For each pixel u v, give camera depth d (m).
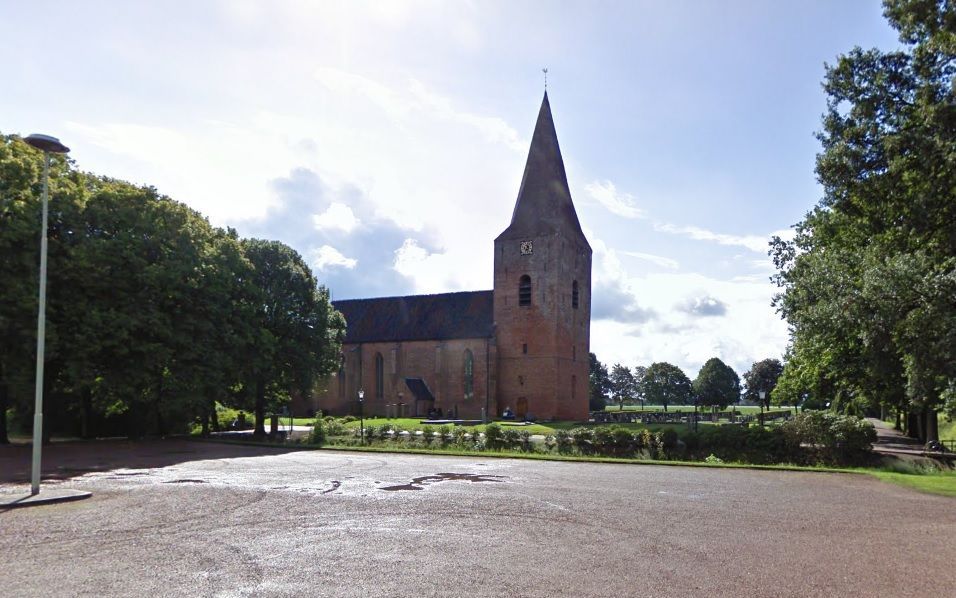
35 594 9.16
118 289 35.16
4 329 30.17
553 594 9.23
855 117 29.91
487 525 13.80
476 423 60.78
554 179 71.50
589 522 14.19
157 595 9.13
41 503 16.42
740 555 11.45
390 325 81.75
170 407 37.91
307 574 10.12
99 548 11.75
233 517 14.62
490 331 72.56
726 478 22.12
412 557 11.14
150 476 22.23
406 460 28.28
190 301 38.06
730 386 127.56
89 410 41.53
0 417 35.50
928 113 24.81
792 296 36.00
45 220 18.62
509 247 71.94
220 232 45.53
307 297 47.72
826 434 27.89
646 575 10.17
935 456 30.95
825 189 32.09
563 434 33.19
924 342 24.14
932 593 9.49
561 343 70.06
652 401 151.12
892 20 27.53
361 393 45.88
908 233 28.12
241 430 58.03
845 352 36.75
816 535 13.09
